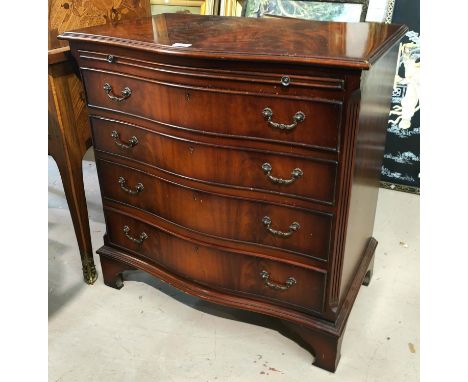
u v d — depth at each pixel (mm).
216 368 1420
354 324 1578
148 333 1558
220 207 1333
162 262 1591
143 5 1847
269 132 1163
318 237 1241
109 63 1333
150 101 1306
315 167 1154
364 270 1590
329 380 1372
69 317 1624
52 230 2135
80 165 1616
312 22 1542
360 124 1133
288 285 1351
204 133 1242
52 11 1575
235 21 1570
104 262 1734
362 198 1382
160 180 1422
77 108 1555
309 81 1057
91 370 1419
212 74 1153
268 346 1502
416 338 1517
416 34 2213
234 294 1465
